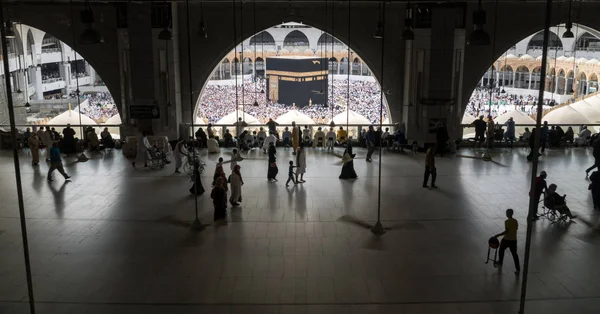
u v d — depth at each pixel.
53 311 8.73
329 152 21.41
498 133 22.38
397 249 11.30
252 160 19.92
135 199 14.82
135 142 20.36
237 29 22.95
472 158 20.25
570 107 24.84
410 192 15.55
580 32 44.12
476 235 12.13
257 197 14.98
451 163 19.39
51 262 10.62
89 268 10.35
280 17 22.94
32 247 11.37
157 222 12.95
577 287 9.62
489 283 9.75
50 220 13.08
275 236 12.02
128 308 8.83
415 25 21.23
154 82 21.41
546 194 13.07
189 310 8.77
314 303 8.99
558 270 10.32
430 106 21.45
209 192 15.56
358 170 18.30
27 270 7.39
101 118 41.59
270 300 9.10
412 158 20.33
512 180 16.91
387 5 22.41
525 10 22.53
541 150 21.20
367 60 23.36
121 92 22.38
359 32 23.14
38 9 22.41
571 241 11.80
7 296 9.20
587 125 23.78
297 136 21.09
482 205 14.31
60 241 11.72
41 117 38.56
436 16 20.92
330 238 11.91
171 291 9.41
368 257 10.88
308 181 16.77
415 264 10.55
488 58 22.97
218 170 13.64
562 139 22.50
